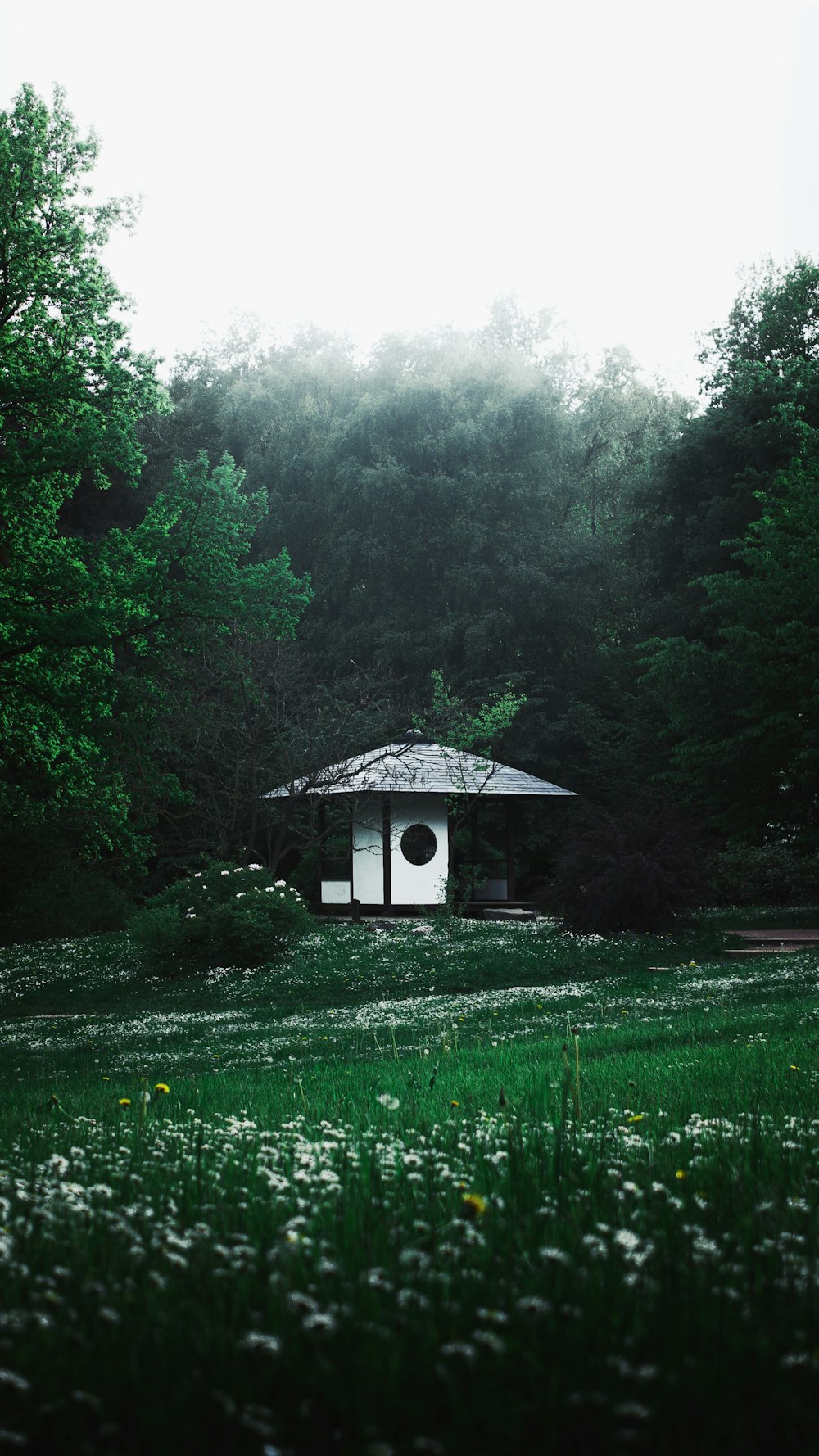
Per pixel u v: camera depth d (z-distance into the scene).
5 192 18.08
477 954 20.88
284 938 22.09
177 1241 2.50
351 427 41.28
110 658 18.88
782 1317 2.02
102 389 19.28
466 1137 4.27
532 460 40.94
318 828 32.41
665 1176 3.38
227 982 20.22
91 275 19.03
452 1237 2.60
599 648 42.53
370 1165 3.43
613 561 43.44
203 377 53.91
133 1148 4.50
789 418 32.69
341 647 40.25
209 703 29.66
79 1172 3.86
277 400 47.22
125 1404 1.73
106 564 19.77
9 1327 2.00
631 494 44.25
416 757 29.64
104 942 25.98
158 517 20.56
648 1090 6.16
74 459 18.19
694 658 24.89
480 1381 1.76
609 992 16.75
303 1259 2.42
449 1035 12.59
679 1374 1.76
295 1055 12.05
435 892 29.09
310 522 42.59
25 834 30.67
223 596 20.27
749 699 24.66
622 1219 2.82
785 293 37.31
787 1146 3.95
